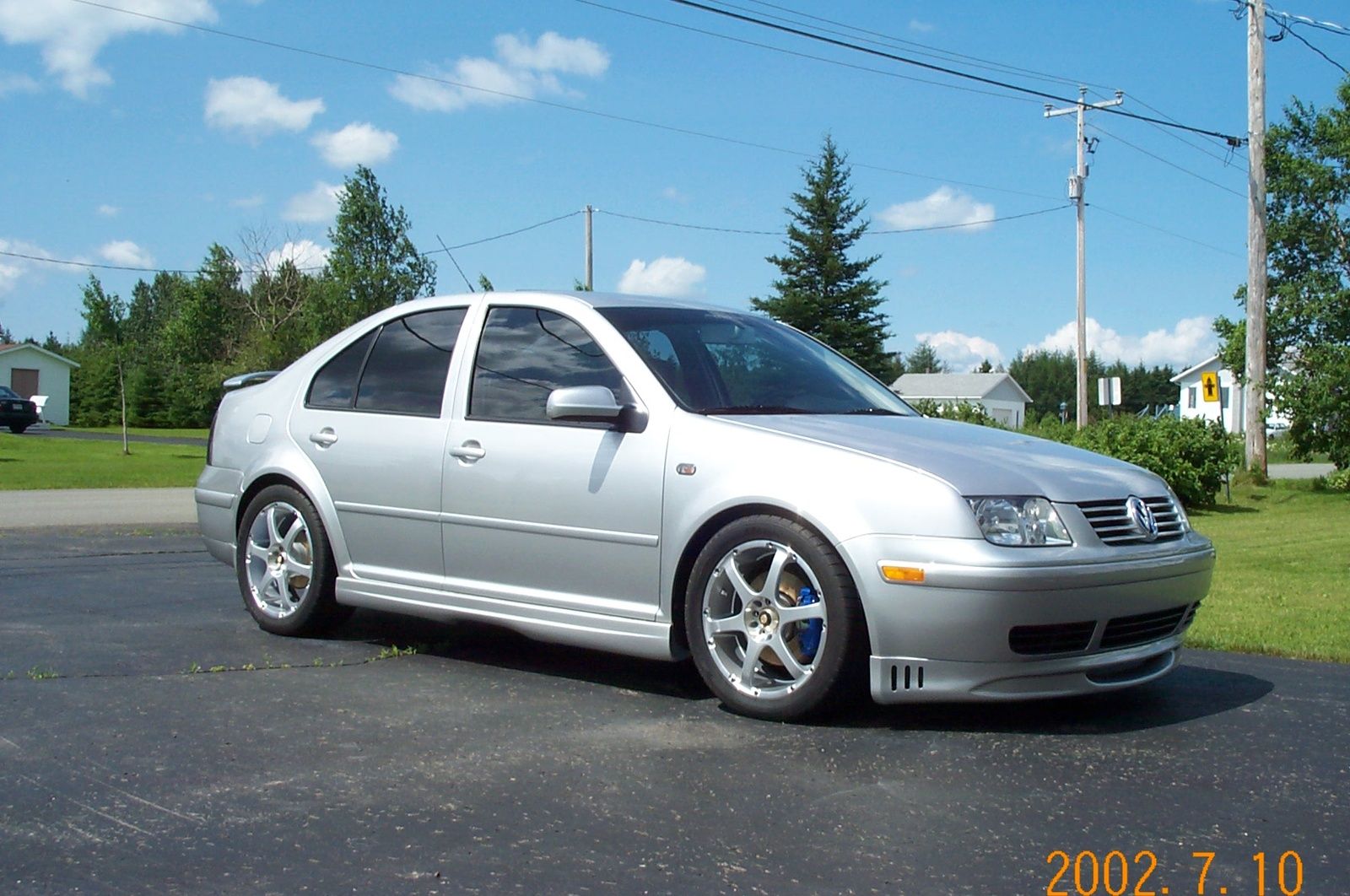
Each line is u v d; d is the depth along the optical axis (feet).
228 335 150.00
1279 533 43.98
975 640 12.55
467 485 16.31
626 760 12.23
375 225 97.14
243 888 9.05
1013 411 261.65
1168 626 14.24
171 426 184.14
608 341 15.90
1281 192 64.95
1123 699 15.08
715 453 14.15
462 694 15.01
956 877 9.32
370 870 9.39
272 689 15.12
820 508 13.16
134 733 13.07
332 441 18.13
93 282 95.14
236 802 10.91
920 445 13.97
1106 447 59.16
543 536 15.52
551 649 17.85
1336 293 63.31
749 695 13.75
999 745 12.85
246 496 19.33
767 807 10.88
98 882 9.14
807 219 167.84
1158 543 13.89
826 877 9.32
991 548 12.54
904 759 12.30
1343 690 15.88
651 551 14.55
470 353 17.15
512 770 11.89
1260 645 19.33
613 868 9.45
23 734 13.00
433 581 16.80
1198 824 10.57
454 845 9.91
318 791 11.24
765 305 167.32
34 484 58.03
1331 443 62.18
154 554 30.09
